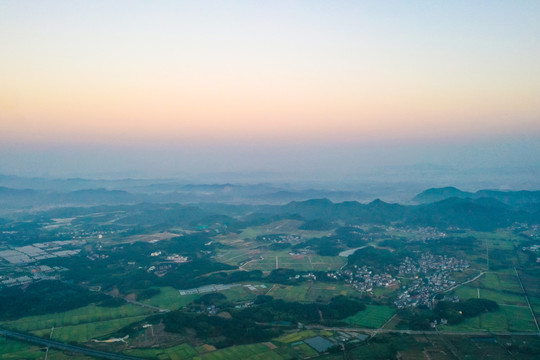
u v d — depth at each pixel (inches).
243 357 7573.8
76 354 7721.5
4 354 7751.0
